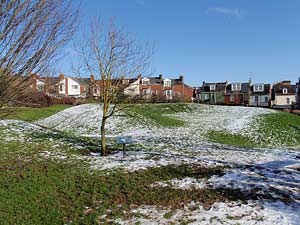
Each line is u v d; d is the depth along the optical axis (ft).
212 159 44.27
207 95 249.55
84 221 24.20
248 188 31.17
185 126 88.38
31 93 16.60
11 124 70.18
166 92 242.78
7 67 14.98
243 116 106.42
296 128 90.22
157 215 25.00
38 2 15.44
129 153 47.47
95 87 52.42
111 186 31.60
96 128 81.35
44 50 15.99
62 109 105.50
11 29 14.87
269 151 55.67
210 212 25.46
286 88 241.14
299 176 36.76
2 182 31.94
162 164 39.96
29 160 41.29
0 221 24.00
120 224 23.61
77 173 35.53
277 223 23.36
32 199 28.12
